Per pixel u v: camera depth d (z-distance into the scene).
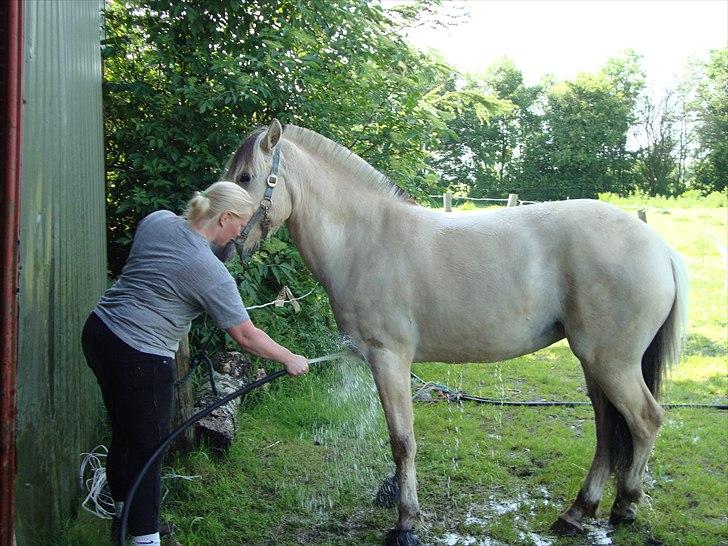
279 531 3.06
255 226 2.90
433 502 3.33
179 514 3.12
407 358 2.96
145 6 5.06
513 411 4.63
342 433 4.13
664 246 2.88
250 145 2.90
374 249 2.94
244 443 3.81
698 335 6.74
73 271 2.99
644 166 32.47
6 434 1.84
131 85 4.89
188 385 3.44
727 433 4.18
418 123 5.50
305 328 5.14
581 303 2.79
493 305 2.85
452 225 2.96
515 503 3.32
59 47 2.69
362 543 2.97
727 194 26.30
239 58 4.66
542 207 2.95
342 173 3.05
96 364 2.35
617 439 2.96
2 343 1.82
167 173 4.95
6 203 1.80
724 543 2.94
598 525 3.10
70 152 2.95
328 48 5.39
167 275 2.27
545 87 34.72
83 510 2.79
